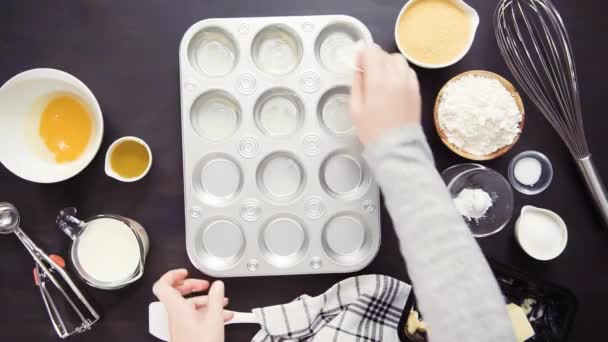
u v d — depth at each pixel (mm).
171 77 819
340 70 781
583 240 821
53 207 822
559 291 721
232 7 814
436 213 594
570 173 823
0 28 818
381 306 787
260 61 798
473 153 762
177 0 814
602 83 825
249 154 773
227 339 824
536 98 821
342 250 794
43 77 762
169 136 817
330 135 775
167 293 753
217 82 772
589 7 821
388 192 627
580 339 819
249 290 819
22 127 793
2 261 826
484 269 590
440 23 773
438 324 570
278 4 814
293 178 801
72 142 805
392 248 816
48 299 826
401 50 768
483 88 750
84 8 817
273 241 795
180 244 819
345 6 814
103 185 819
